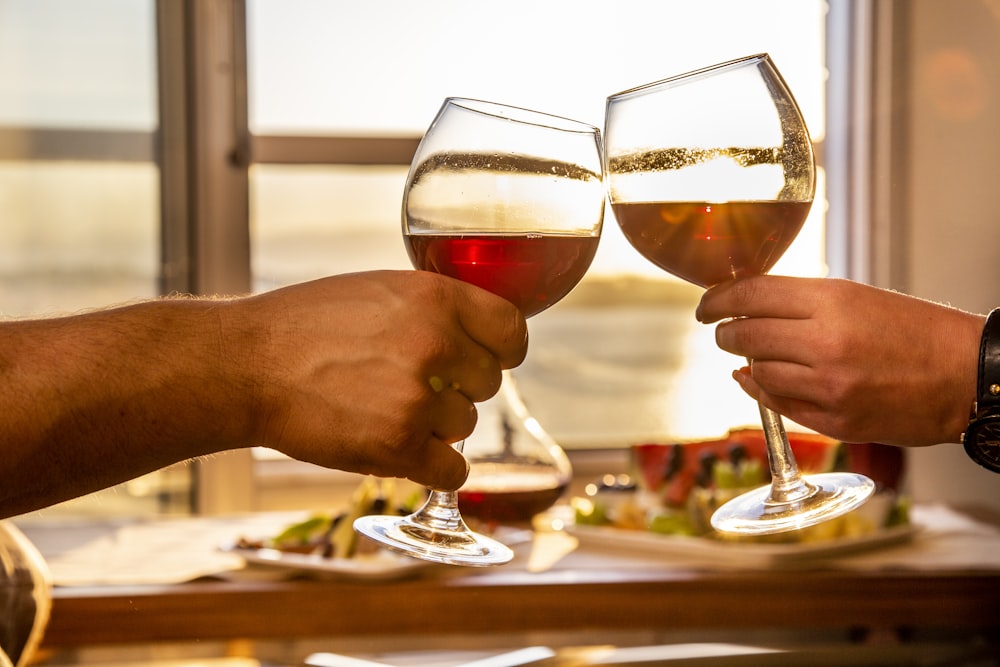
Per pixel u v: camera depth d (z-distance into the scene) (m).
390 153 2.49
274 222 2.46
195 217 2.38
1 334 1.02
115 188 2.37
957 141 2.47
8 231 2.34
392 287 1.01
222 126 2.38
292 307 1.02
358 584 1.42
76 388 1.00
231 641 1.40
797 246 2.62
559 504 2.19
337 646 1.41
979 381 1.12
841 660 1.38
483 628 1.41
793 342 1.12
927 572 1.44
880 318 1.12
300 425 1.02
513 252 1.01
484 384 1.03
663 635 1.41
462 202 1.01
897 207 2.50
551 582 1.41
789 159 1.04
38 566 1.34
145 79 2.35
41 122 2.33
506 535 1.58
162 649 1.39
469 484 1.57
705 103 1.04
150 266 2.39
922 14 2.45
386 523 1.07
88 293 2.38
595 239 1.03
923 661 1.37
